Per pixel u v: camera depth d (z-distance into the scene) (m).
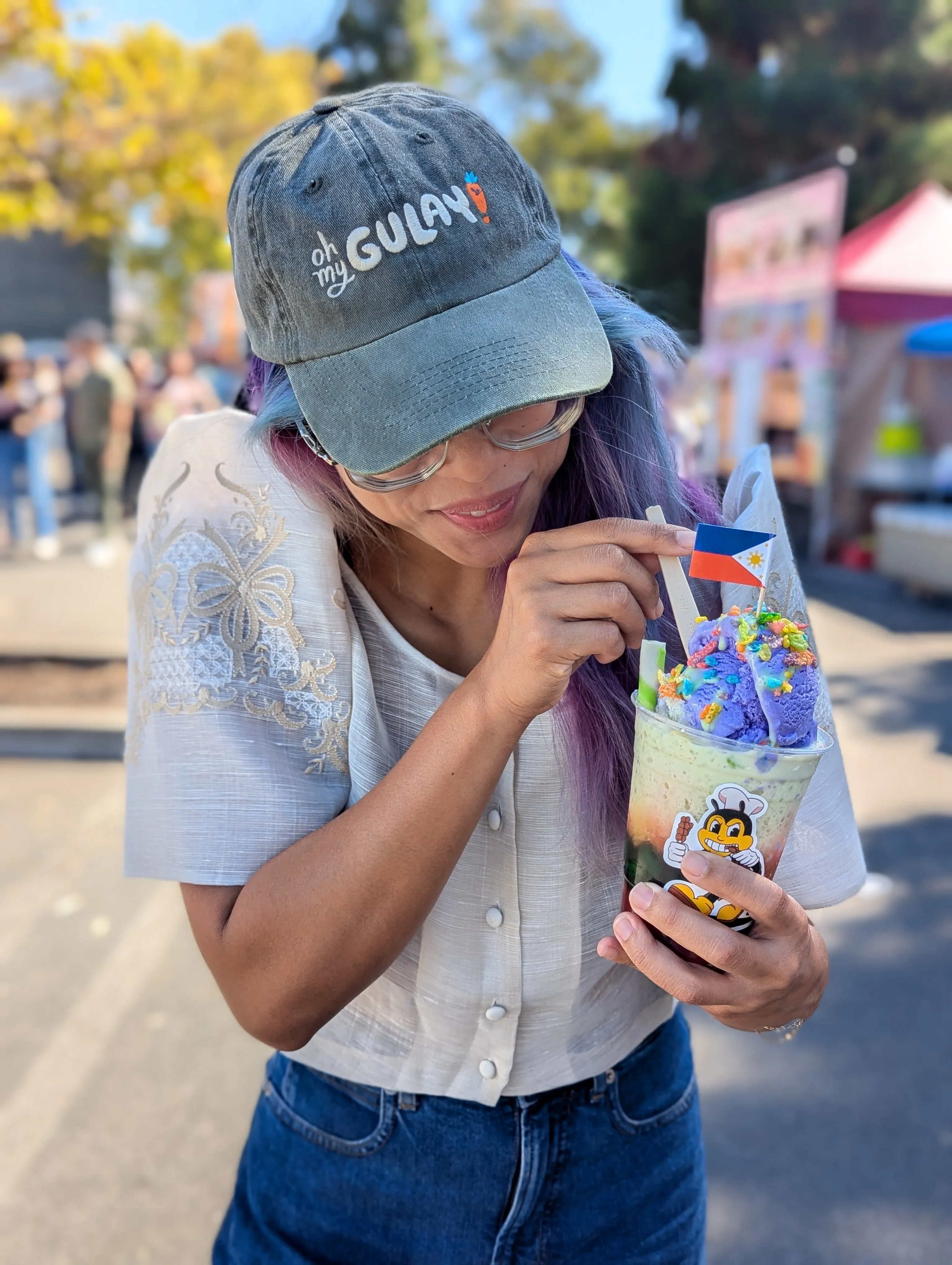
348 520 1.11
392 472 0.97
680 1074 1.32
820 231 9.54
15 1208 2.48
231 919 1.04
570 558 0.93
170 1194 2.52
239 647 1.08
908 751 5.30
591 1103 1.23
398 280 0.96
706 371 11.91
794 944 0.99
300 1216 1.23
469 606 1.17
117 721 5.41
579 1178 1.23
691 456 1.42
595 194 30.16
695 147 19.41
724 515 1.26
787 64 18.56
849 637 7.53
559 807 1.13
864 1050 3.01
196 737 1.06
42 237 24.95
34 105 6.34
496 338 0.95
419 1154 1.20
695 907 1.00
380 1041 1.19
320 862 0.99
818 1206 2.48
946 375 9.46
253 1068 2.96
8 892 3.94
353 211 0.95
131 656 1.14
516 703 0.94
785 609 1.19
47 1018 3.19
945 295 9.49
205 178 6.57
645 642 1.00
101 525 10.65
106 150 6.39
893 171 17.69
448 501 0.98
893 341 9.72
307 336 0.99
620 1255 1.25
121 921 3.73
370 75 29.00
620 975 1.22
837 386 10.22
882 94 17.73
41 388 13.45
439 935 1.15
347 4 28.48
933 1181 2.53
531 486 1.02
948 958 3.45
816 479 10.09
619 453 1.17
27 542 11.69
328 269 0.96
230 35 6.77
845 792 1.22
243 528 1.09
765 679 0.95
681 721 0.96
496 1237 1.21
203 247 18.30
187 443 1.15
